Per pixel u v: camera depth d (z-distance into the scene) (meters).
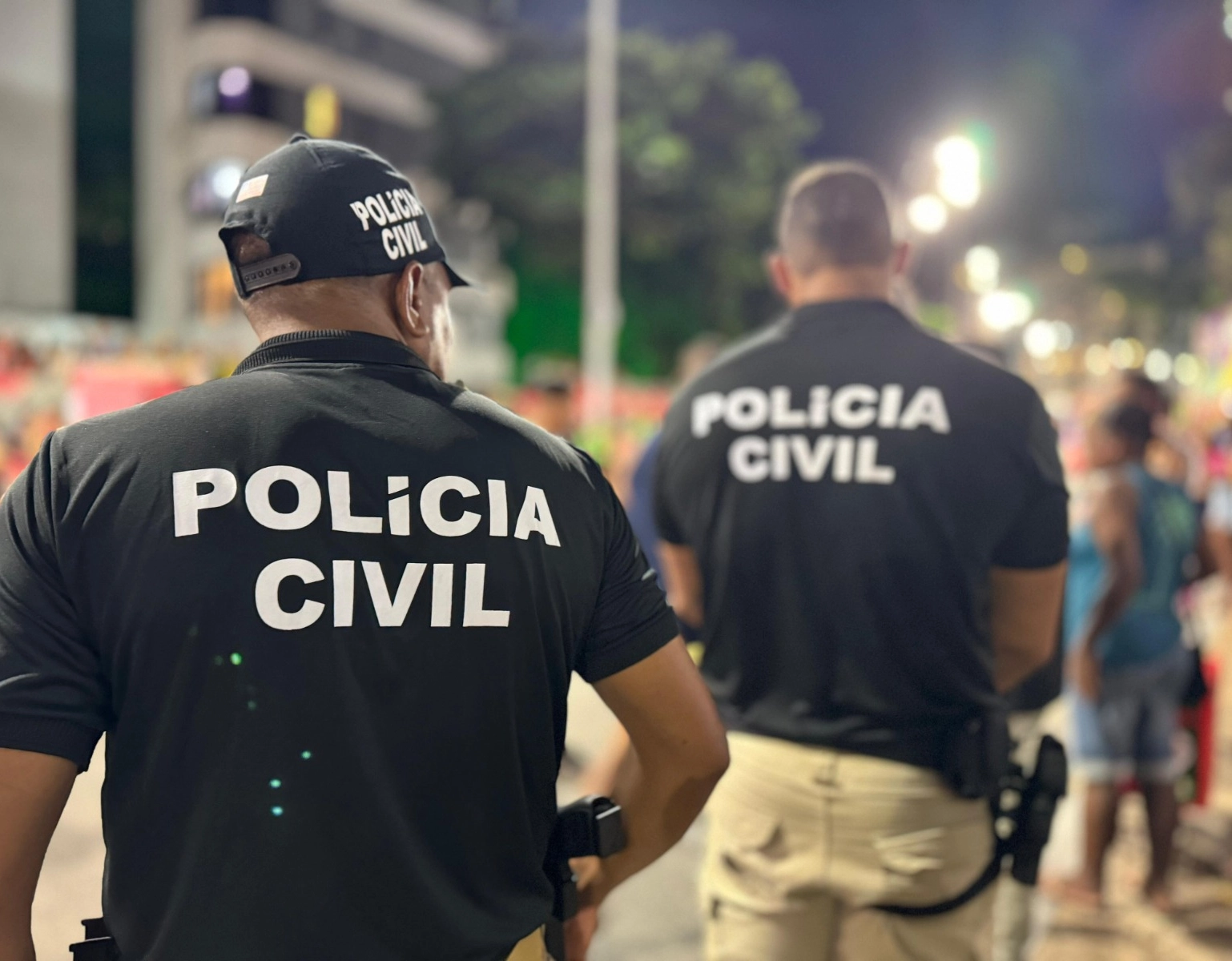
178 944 1.08
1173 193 28.58
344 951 1.10
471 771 1.17
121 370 6.90
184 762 1.08
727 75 30.23
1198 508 3.87
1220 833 4.18
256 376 1.20
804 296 2.08
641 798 1.45
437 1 36.97
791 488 1.93
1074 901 3.56
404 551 1.15
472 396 1.28
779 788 1.93
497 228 30.81
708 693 1.40
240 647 1.08
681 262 30.89
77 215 32.84
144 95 32.81
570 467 1.29
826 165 2.12
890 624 1.87
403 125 36.62
